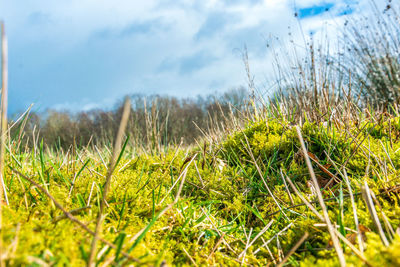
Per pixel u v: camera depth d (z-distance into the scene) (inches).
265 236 60.5
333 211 61.8
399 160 79.3
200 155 106.7
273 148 102.1
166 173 92.4
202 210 67.6
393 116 117.0
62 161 89.9
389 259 34.7
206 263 50.3
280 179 87.1
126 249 42.2
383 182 64.8
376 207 56.9
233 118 140.8
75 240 40.5
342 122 111.4
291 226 60.8
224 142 121.9
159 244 52.6
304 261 46.8
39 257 34.9
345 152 89.7
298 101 136.3
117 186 64.4
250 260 53.0
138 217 58.0
